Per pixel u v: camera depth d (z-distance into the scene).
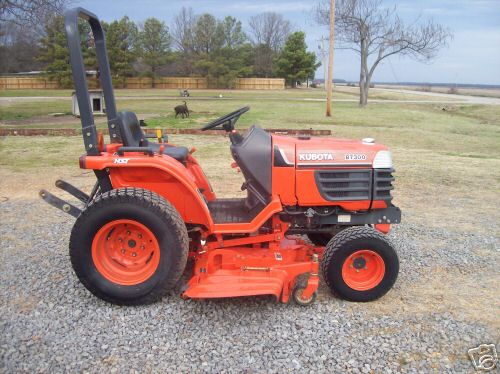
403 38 23.83
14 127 13.69
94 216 3.25
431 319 3.33
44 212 5.72
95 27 3.76
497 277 4.10
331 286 3.51
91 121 3.38
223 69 54.69
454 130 15.10
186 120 15.87
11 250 4.47
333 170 3.54
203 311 3.37
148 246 3.43
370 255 3.48
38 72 49.84
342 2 23.78
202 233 3.63
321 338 3.06
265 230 3.74
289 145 3.57
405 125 16.05
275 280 3.28
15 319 3.20
